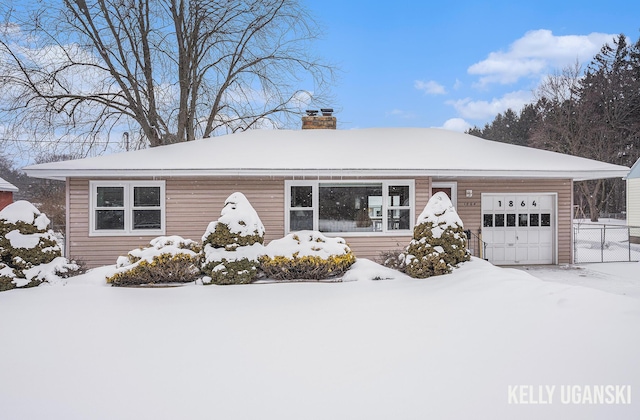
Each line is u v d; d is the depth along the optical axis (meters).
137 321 5.77
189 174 10.23
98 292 7.60
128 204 10.93
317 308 6.39
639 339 4.49
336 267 8.86
